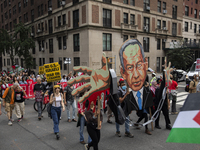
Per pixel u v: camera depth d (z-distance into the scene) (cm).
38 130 655
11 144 537
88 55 2309
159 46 3250
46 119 791
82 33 2377
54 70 757
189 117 196
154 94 668
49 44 3156
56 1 2852
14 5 4325
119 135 581
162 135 589
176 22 3475
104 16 2439
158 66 3256
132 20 2766
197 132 186
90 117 426
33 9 3572
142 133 610
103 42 2450
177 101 1095
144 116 607
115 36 2553
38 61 3531
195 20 3906
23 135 608
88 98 426
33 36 3609
